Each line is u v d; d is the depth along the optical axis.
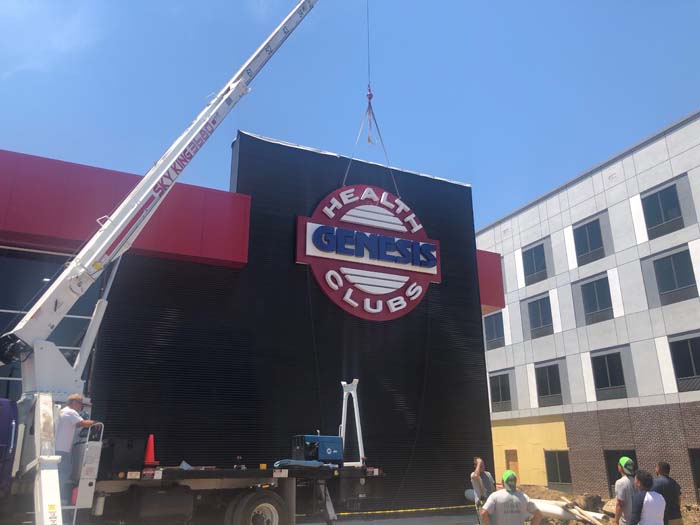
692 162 28.45
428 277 21.56
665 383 28.14
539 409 35.56
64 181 16.14
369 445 18.77
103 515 11.02
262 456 17.14
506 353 39.16
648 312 29.61
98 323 12.41
